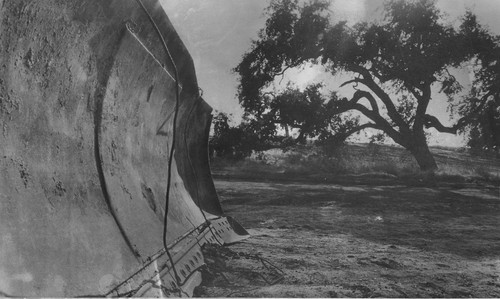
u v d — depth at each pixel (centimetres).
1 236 220
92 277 274
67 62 310
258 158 3219
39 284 228
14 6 245
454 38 3041
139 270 337
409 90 3188
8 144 252
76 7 301
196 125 833
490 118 3216
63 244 268
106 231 328
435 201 1588
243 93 3059
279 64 3141
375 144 3412
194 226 589
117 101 402
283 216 1098
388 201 1523
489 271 582
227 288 442
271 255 616
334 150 3128
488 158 3481
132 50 392
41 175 279
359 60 3120
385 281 512
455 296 468
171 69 519
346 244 742
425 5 3006
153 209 464
